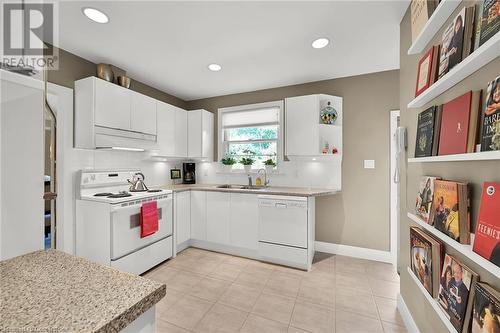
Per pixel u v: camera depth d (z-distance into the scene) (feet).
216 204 10.26
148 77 10.14
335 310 6.16
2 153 2.45
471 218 3.10
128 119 8.70
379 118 9.46
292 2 5.52
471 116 2.93
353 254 9.82
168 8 5.70
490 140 2.52
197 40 7.18
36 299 1.82
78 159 8.07
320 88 10.50
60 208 7.55
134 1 5.43
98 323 1.56
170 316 5.90
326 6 5.65
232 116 12.47
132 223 7.87
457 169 3.46
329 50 7.79
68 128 7.73
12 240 2.55
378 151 9.46
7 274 2.20
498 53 2.52
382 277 7.99
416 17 4.79
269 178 11.48
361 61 8.59
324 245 10.35
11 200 2.53
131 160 10.14
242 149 12.44
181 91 12.01
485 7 2.65
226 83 10.88
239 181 12.28
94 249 7.53
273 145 11.71
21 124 2.59
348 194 9.96
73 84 7.93
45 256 2.61
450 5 3.43
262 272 8.34
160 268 8.68
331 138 10.16
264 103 11.54
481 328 2.58
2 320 1.57
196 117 11.96
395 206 9.12
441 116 3.78
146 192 9.09
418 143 4.50
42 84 2.77
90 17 6.02
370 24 6.36
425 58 4.23
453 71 3.09
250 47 7.60
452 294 3.23
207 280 7.75
